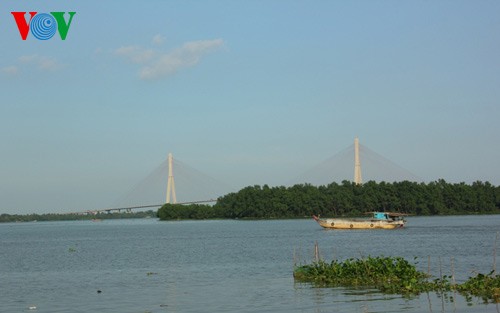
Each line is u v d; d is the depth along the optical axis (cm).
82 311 4012
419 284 4303
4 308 4228
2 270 6994
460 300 3816
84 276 6125
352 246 9231
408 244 9419
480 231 12925
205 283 5206
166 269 6538
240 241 11544
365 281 4616
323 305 3856
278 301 4066
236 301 4166
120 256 8675
